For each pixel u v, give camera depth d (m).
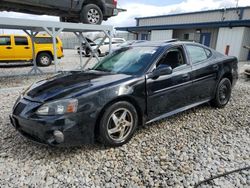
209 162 2.53
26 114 2.53
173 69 3.37
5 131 3.35
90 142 2.63
